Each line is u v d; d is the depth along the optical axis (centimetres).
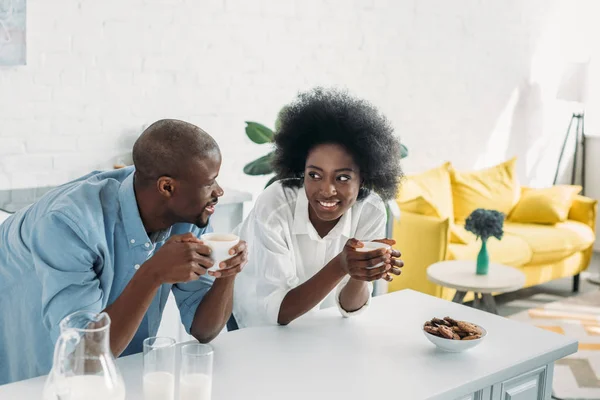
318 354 175
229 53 411
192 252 150
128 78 377
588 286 533
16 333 172
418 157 512
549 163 604
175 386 153
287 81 436
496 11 534
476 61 531
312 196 194
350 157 191
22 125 349
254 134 346
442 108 518
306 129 193
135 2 373
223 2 404
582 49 600
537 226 507
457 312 210
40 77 350
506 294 504
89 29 361
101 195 163
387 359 173
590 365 383
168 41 388
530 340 191
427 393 156
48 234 153
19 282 168
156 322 183
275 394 152
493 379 169
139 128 385
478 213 404
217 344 179
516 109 566
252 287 200
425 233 432
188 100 400
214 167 157
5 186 348
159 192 157
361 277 182
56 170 362
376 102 481
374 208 212
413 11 488
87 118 367
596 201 524
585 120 618
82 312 125
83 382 117
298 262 207
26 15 340
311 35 441
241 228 219
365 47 468
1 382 179
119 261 167
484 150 552
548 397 192
